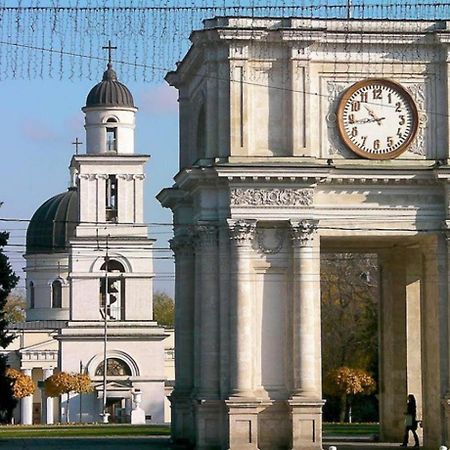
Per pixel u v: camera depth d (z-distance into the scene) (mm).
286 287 59875
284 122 59969
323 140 60438
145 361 129750
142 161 128750
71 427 100938
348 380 104312
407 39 60562
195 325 62500
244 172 59062
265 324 59750
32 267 144000
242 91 59781
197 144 65438
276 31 59844
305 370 59125
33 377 141000
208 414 60062
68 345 128750
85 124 130875
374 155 60438
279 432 59375
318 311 59750
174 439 66938
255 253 59781
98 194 128250
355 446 66500
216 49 60125
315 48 60312
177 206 66375
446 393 60250
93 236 128375
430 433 62219
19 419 133000
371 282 114125
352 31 59844
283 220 59406
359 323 112500
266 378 59656
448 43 60438
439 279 60625
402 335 69312
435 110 60844
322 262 113438
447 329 60469
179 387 66375
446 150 60594
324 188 60219
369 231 60250
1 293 79500
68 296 140875
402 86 60719
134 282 129250
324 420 113125
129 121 130625
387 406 69938
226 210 59656
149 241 129000
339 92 60594
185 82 67438
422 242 62906
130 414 128875
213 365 60219
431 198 60688
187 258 66125
